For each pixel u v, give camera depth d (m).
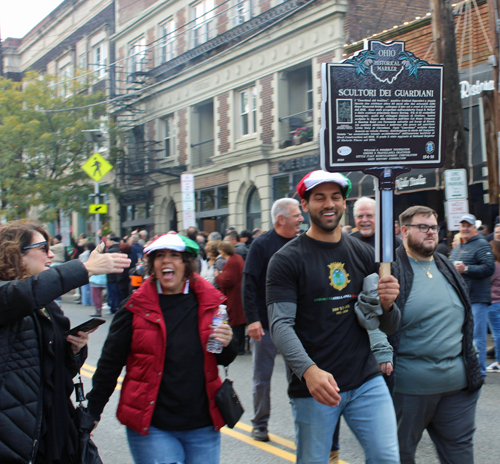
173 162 22.73
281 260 3.07
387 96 2.97
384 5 15.92
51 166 24.05
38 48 33.97
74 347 2.86
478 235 6.82
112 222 27.05
